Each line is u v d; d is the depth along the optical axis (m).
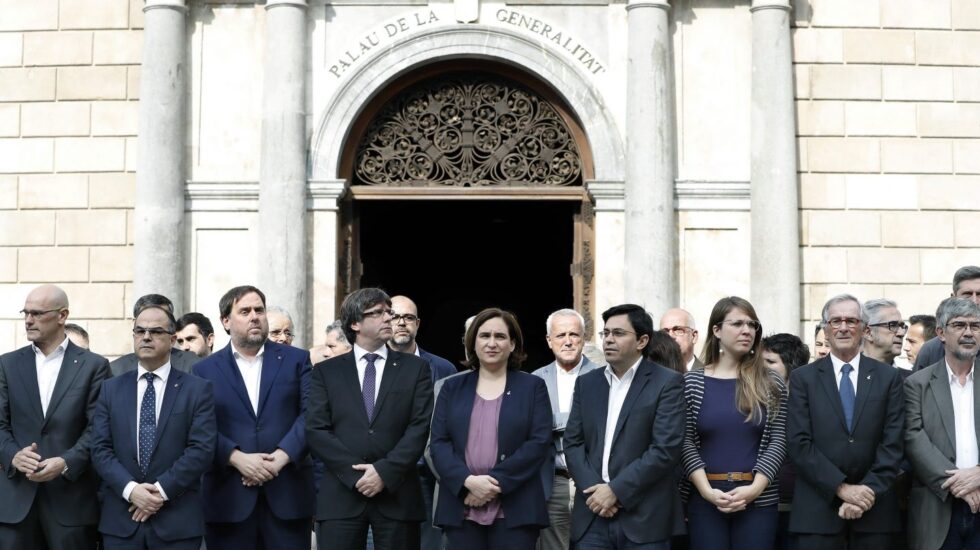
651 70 15.21
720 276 15.48
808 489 9.48
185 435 9.74
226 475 9.91
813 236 15.55
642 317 9.52
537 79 15.83
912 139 15.71
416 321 11.43
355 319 9.88
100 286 15.64
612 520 9.29
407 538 9.71
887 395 9.55
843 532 9.46
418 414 9.78
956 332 9.55
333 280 15.44
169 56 15.41
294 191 15.27
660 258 15.09
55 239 15.73
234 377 10.14
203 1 15.75
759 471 9.29
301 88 15.41
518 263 23.73
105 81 15.83
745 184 15.47
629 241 15.20
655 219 15.11
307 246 15.47
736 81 15.65
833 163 15.62
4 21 15.96
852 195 15.62
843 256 15.55
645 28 15.25
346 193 15.71
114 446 9.75
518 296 24.05
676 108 15.62
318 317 15.42
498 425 9.47
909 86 15.74
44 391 10.20
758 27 15.41
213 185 15.52
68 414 10.11
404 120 15.92
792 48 15.71
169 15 15.43
